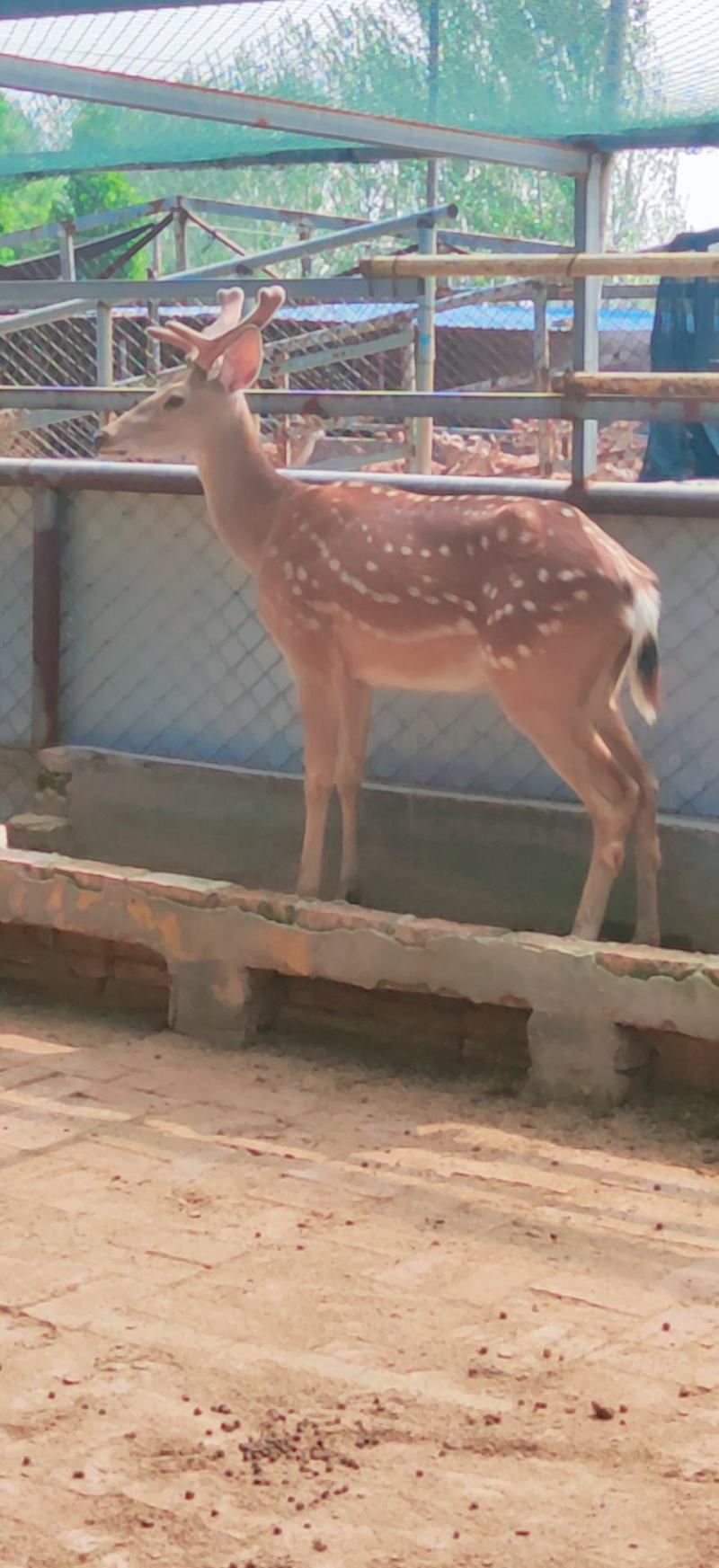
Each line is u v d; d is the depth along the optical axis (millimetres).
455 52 6020
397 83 6230
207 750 7039
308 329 15773
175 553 7004
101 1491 3094
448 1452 3223
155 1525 2994
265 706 6867
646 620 5305
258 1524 2996
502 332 18109
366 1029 5516
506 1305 3818
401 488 6332
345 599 5539
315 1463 3184
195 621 6996
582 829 5965
